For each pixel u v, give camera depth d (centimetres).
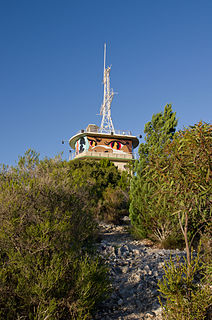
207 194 363
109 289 454
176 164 365
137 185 1025
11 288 356
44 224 385
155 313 420
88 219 484
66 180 501
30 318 331
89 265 416
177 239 868
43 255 387
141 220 1001
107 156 3291
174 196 390
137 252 804
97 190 1619
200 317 328
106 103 4159
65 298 372
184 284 381
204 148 341
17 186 414
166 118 996
